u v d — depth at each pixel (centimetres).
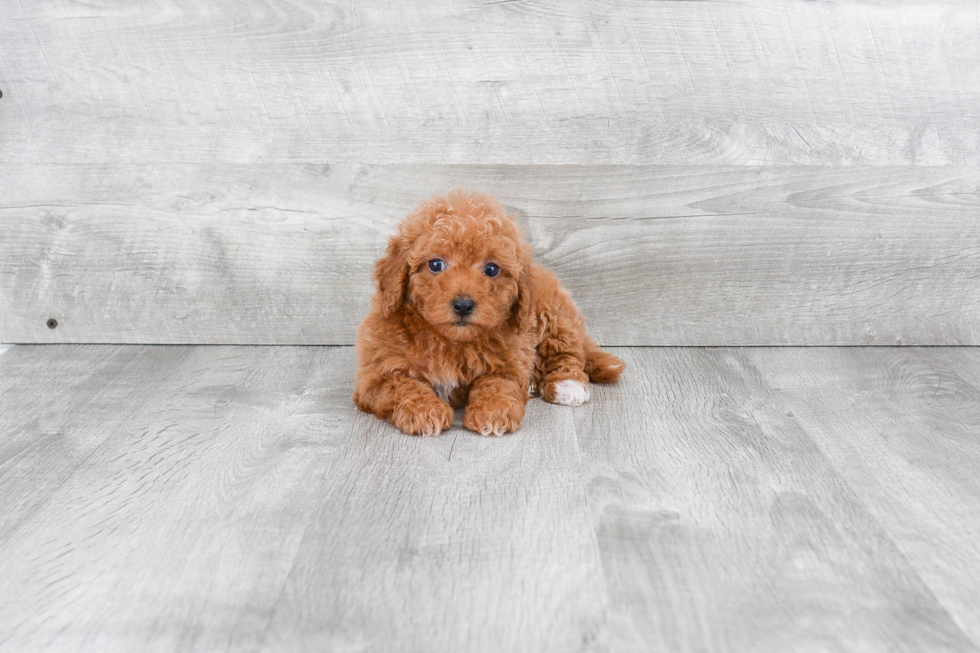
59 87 296
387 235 307
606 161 300
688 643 149
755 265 312
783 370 293
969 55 294
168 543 180
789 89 295
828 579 168
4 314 316
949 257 312
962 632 153
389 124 297
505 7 284
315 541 181
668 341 318
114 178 303
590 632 152
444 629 153
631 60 291
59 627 153
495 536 183
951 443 233
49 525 188
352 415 251
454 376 244
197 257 311
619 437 235
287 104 296
